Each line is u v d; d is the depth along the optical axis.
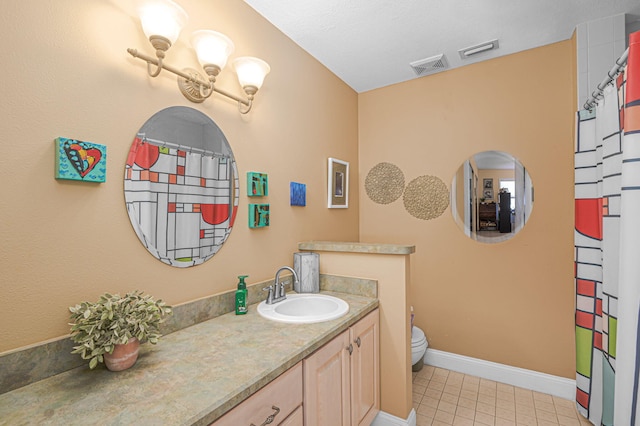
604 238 1.63
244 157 1.68
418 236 2.68
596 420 1.79
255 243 1.75
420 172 2.68
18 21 0.90
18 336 0.90
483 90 2.43
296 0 1.71
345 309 1.54
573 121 2.12
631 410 1.25
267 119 1.85
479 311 2.44
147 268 1.23
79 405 0.79
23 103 0.91
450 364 2.53
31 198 0.92
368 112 2.94
